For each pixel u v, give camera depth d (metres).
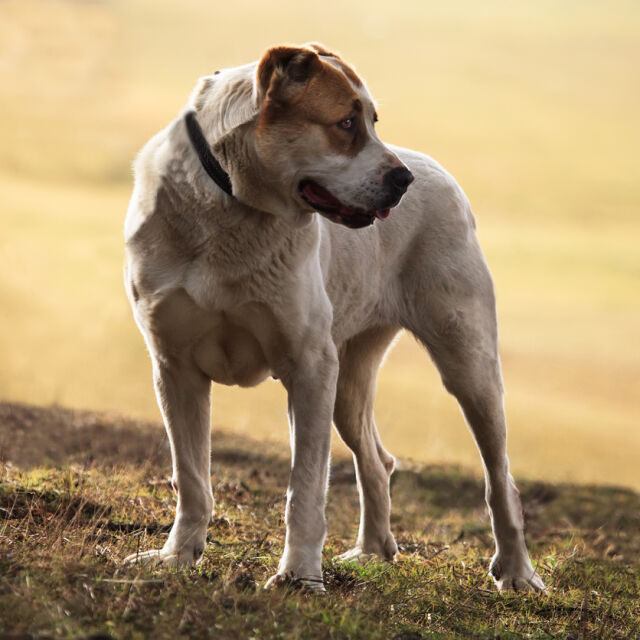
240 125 6.90
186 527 7.59
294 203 7.05
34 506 8.27
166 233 7.18
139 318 7.52
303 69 6.86
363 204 6.96
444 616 7.38
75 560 6.59
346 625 6.25
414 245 9.05
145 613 5.97
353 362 9.48
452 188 9.25
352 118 6.98
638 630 7.71
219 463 13.79
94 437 13.64
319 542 7.28
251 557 7.97
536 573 9.05
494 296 9.30
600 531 13.36
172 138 7.21
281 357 7.53
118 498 9.36
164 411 7.75
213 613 6.07
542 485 15.94
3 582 6.15
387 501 9.59
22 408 14.84
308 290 7.40
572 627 7.62
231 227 7.06
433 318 8.98
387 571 8.29
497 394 9.04
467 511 14.06
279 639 5.91
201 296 7.17
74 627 5.63
